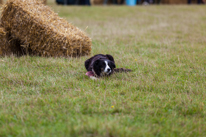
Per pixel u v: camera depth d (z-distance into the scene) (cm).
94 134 421
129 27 1839
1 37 954
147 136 434
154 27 1841
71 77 773
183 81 741
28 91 658
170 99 612
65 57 977
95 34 1537
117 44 1282
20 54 1040
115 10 2745
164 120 508
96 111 536
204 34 1547
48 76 773
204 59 968
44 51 975
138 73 805
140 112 541
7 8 947
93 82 722
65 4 3041
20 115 513
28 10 940
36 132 441
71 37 970
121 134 422
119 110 545
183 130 472
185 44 1262
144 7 3009
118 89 675
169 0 3475
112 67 779
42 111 535
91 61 827
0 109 547
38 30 944
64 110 537
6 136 438
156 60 973
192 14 2475
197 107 564
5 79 730
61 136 421
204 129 480
